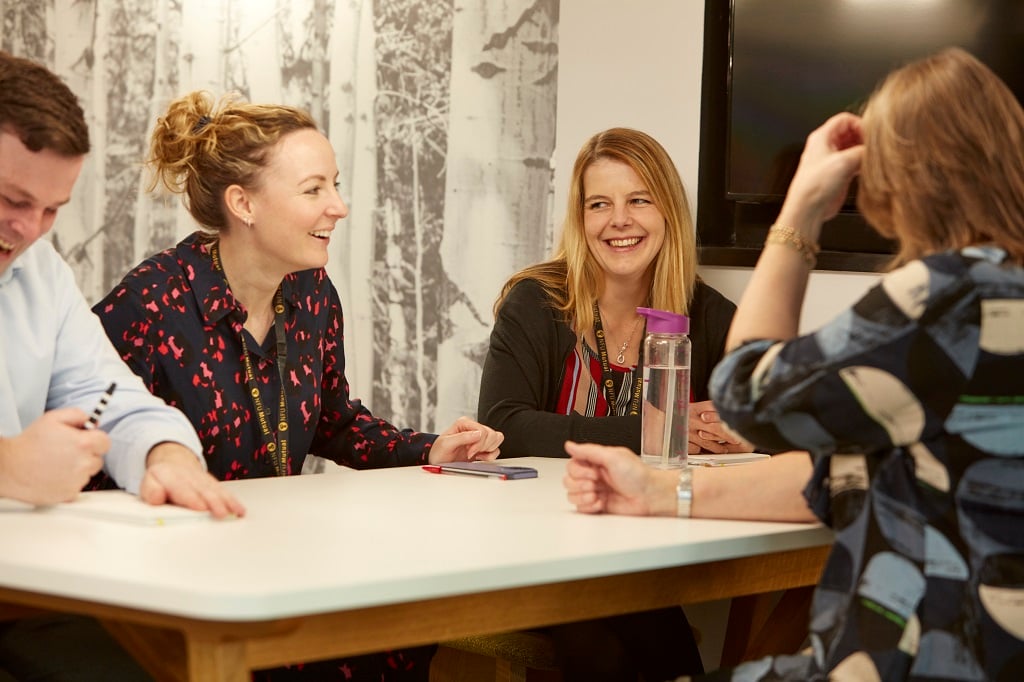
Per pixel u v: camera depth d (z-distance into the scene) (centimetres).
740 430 130
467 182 331
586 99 291
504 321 251
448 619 124
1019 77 244
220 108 212
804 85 255
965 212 124
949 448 118
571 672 182
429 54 336
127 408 167
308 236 204
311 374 215
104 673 149
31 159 150
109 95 380
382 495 167
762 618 215
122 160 380
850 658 119
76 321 179
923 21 247
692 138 270
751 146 258
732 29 258
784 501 151
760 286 140
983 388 117
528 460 220
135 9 376
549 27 317
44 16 388
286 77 358
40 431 144
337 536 133
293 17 356
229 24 365
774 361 127
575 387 249
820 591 126
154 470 150
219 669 109
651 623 194
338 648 115
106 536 130
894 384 118
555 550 128
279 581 108
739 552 140
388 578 111
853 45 251
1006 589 115
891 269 131
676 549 134
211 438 203
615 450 155
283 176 201
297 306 214
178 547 125
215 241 211
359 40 346
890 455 123
